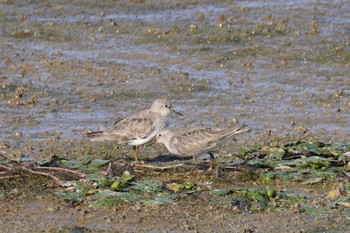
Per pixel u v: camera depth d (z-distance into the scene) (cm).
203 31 2252
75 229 1242
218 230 1234
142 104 1852
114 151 1598
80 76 1992
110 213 1292
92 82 1962
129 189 1368
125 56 2123
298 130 1703
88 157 1513
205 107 1834
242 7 2414
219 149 1602
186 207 1306
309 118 1769
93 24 2323
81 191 1368
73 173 1434
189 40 2208
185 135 1462
